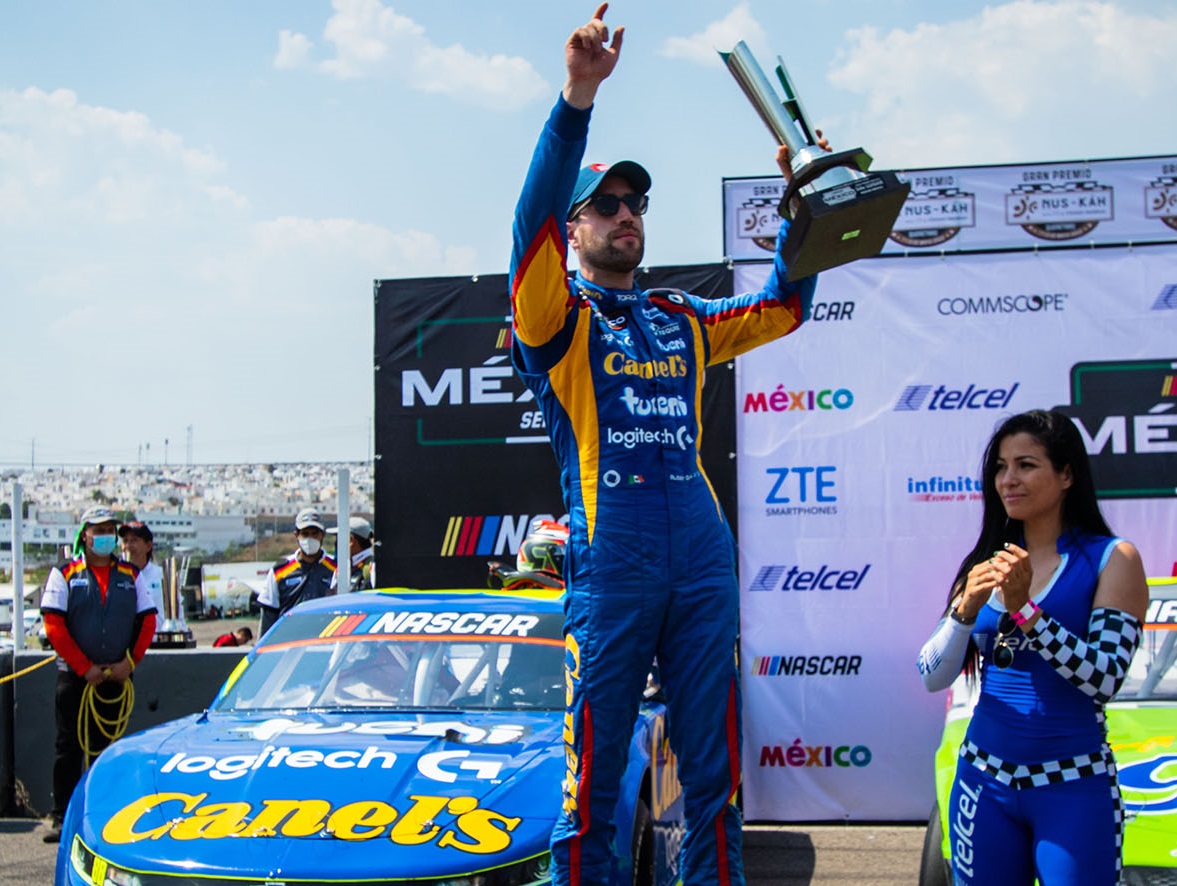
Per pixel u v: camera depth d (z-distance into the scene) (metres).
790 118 3.15
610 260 3.10
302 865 3.64
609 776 2.96
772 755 7.32
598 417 2.98
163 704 7.55
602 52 2.73
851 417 7.37
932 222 7.39
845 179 2.94
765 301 3.31
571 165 2.79
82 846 4.01
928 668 3.17
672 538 2.95
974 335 7.33
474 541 7.71
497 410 7.73
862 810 7.26
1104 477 7.23
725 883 2.96
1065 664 2.83
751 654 7.36
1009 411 7.29
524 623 5.37
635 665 2.94
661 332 3.13
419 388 7.80
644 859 4.56
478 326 7.78
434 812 3.88
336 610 5.62
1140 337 7.25
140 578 7.46
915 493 7.32
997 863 2.98
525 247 2.84
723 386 7.44
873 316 7.39
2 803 7.68
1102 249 7.29
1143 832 3.96
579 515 2.99
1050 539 3.16
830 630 7.32
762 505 7.40
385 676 5.15
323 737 4.57
